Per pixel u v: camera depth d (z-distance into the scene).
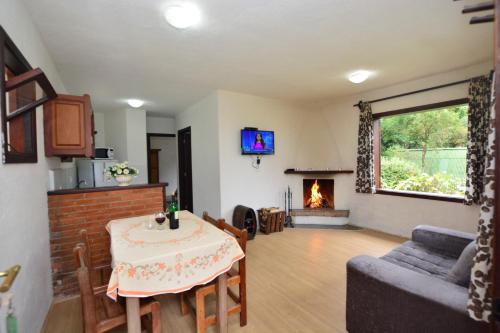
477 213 3.08
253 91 4.14
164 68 3.04
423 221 3.61
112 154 4.88
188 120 5.24
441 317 1.20
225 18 2.00
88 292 1.30
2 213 1.28
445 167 3.54
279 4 1.83
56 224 2.40
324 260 3.11
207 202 4.52
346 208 4.67
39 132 2.08
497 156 0.59
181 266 1.54
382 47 2.57
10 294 0.90
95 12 1.87
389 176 4.19
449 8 1.92
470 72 3.09
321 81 3.63
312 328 1.88
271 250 3.46
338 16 2.00
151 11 1.88
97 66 2.92
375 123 4.23
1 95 1.28
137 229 2.01
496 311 0.61
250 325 1.92
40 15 1.88
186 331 1.89
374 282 1.49
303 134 5.09
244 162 4.35
